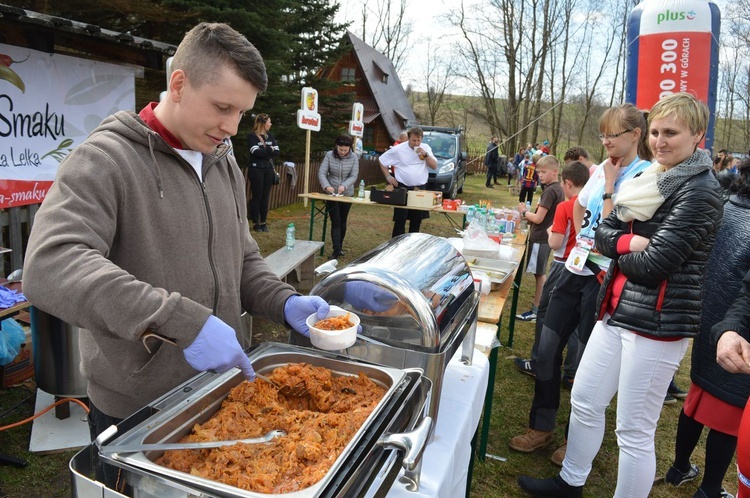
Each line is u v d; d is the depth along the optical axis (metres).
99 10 7.62
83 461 0.86
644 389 1.96
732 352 1.68
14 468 2.46
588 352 2.25
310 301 1.36
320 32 13.91
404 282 1.39
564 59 30.33
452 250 1.84
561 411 3.53
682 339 1.92
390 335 1.38
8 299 2.42
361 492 0.86
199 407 1.03
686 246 1.76
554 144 29.23
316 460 0.91
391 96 26.14
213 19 8.65
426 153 6.93
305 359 1.28
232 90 1.12
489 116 29.89
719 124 27.86
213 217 1.33
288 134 11.90
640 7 4.10
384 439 0.94
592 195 2.78
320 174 7.09
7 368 3.11
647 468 2.03
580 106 31.69
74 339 2.64
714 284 2.32
